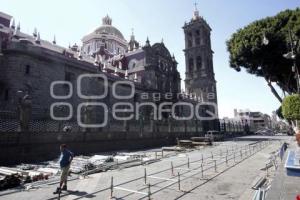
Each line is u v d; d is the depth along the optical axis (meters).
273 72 27.80
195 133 58.25
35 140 20.52
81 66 38.12
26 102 20.62
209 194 10.25
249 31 26.98
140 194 10.28
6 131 18.47
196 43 83.81
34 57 31.47
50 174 14.40
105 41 70.94
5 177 11.30
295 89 26.98
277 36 24.34
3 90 29.06
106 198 9.70
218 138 56.03
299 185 7.84
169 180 12.96
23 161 19.27
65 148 10.89
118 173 15.35
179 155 26.27
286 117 15.16
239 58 28.50
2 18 36.25
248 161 20.03
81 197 9.77
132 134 34.53
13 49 29.58
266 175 13.83
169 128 46.16
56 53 34.34
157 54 61.31
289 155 11.66
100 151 27.91
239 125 103.88
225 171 15.60
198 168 16.84
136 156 23.84
